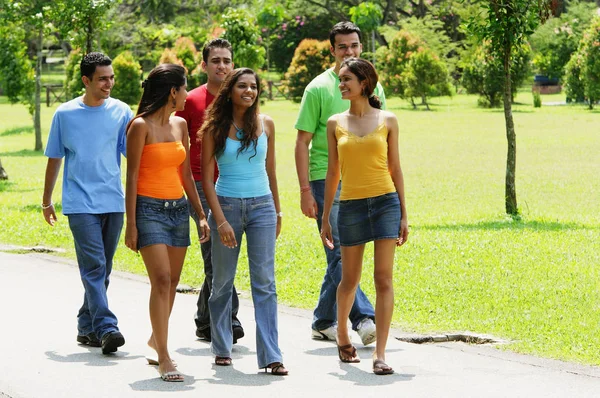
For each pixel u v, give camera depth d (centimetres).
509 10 2159
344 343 1004
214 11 9012
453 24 8825
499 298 1314
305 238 1880
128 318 1212
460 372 962
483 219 2223
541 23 2336
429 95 6775
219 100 956
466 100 7294
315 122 1099
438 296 1335
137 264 1612
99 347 1073
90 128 1067
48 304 1291
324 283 1098
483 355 1037
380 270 958
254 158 962
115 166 1083
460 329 1155
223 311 995
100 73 1060
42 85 7494
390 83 6831
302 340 1109
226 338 996
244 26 4969
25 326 1168
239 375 955
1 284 1426
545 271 1498
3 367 985
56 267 1579
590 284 1399
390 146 964
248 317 1226
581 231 1944
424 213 2416
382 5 9081
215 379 940
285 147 4403
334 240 1082
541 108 6394
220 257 974
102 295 1049
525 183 3095
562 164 3581
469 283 1412
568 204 2614
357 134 955
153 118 956
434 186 3075
